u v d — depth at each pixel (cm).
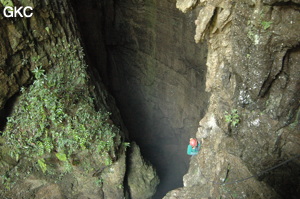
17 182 692
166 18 1204
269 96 554
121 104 1525
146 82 1459
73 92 790
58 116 729
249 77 561
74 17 941
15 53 682
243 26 541
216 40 635
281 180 538
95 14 1317
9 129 700
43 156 723
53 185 735
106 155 765
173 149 1369
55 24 792
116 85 1524
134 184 859
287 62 499
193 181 740
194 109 1186
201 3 614
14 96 714
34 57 729
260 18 499
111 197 792
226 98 646
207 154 707
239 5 536
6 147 693
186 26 1109
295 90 499
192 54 1136
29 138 707
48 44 770
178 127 1345
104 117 828
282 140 541
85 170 762
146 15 1301
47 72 769
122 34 1452
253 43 530
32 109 714
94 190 780
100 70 1373
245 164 606
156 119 1482
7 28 654
